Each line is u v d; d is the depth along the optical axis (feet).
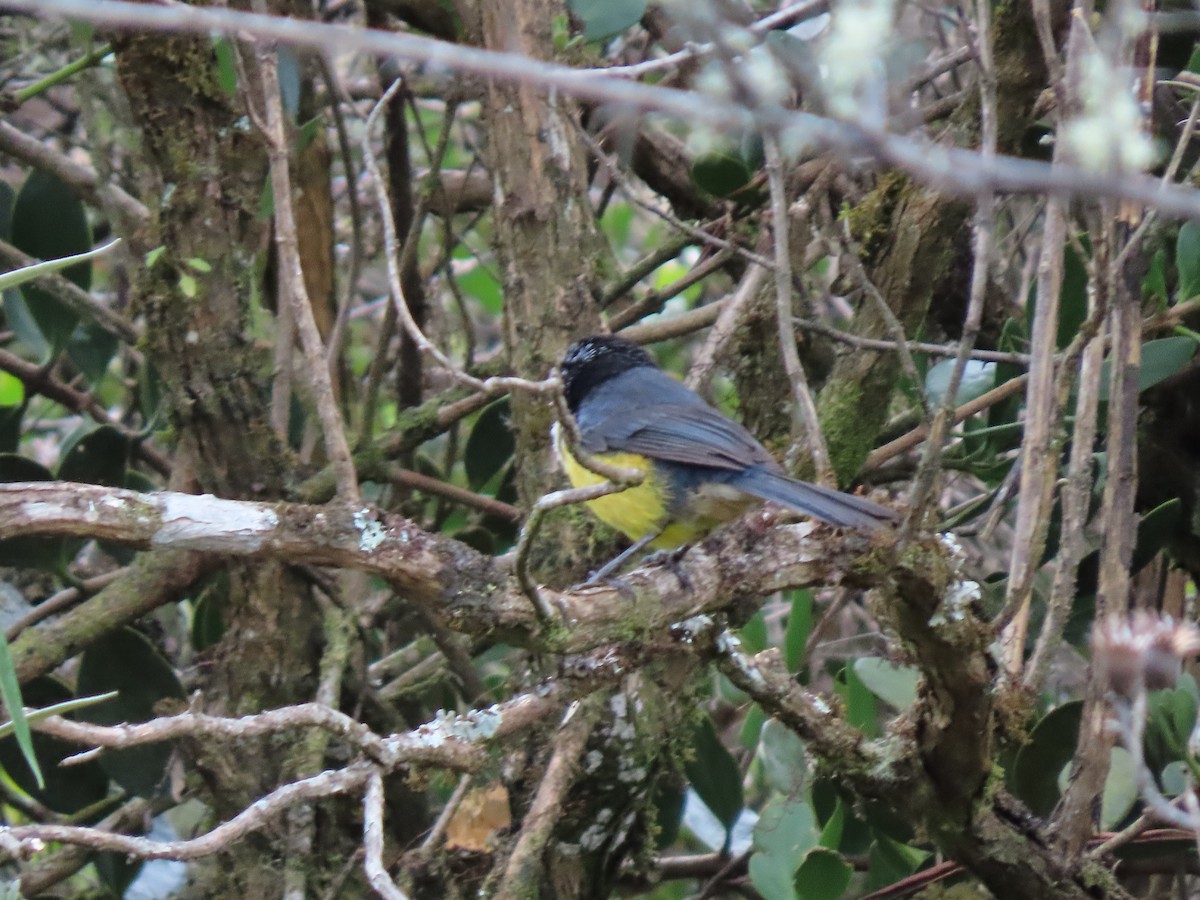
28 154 37.45
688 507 29.30
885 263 32.19
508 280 31.30
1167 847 27.14
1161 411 32.86
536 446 31.24
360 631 33.76
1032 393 24.81
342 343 38.47
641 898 39.09
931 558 22.04
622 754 28.71
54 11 11.68
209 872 32.07
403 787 33.83
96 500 17.62
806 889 26.58
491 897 26.78
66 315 36.50
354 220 35.32
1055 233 24.72
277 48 29.58
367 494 42.47
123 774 32.58
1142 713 20.22
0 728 17.11
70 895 37.06
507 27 30.12
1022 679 26.12
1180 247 29.96
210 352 31.12
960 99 33.96
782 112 12.50
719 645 23.77
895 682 28.25
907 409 41.34
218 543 18.24
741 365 36.04
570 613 20.90
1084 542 31.78
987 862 25.29
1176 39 34.55
